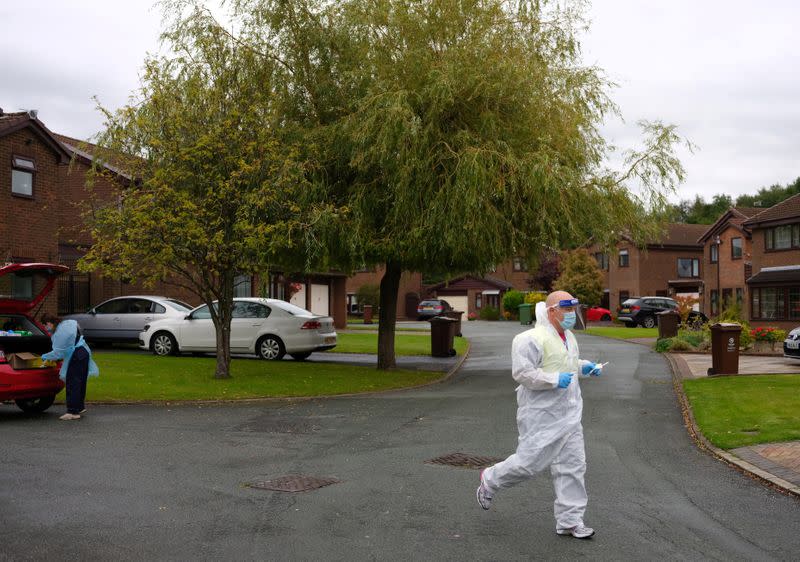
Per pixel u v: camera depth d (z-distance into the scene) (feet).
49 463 25.67
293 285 106.32
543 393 18.26
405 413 38.34
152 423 34.58
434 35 51.37
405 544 17.44
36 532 18.04
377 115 48.26
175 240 45.65
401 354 76.64
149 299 70.33
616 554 16.80
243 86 50.49
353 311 196.44
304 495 21.75
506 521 19.31
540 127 50.44
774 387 44.91
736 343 53.42
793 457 26.37
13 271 35.45
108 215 46.39
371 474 24.48
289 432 32.53
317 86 52.60
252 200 45.39
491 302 210.59
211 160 47.80
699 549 17.17
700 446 29.78
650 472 25.17
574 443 18.17
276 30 53.42
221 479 23.67
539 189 46.32
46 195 70.79
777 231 113.80
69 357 35.29
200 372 53.26
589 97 53.72
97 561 16.10
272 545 17.28
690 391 44.75
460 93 48.91
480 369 63.67
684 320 100.48
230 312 51.11
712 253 154.61
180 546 17.15
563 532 18.16
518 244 51.21
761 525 19.07
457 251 48.52
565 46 54.24
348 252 52.21
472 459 26.86
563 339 18.78
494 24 52.03
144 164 48.11
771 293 113.29
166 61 50.67
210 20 51.88
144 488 22.43
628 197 52.85
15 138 67.15
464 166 46.24
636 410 39.37
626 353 76.95
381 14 51.47
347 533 18.24
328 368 59.16
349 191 51.57
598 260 193.77
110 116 46.85
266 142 48.06
